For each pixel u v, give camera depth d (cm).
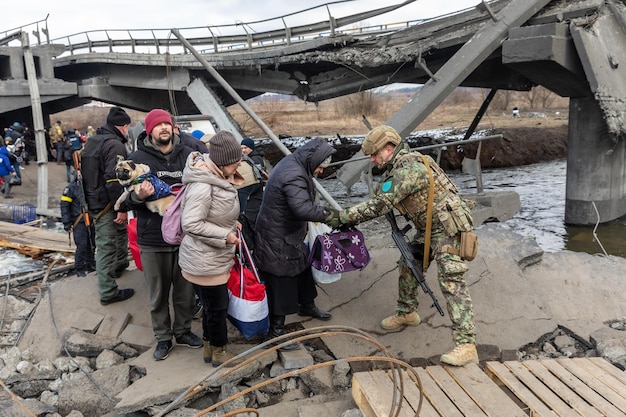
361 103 4694
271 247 411
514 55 1045
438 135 2644
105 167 493
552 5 1109
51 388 423
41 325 503
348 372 417
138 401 367
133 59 2050
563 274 579
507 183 1788
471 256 383
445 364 385
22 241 802
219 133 352
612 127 1031
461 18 1197
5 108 2231
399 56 1202
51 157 2408
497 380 383
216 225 358
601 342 451
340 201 1493
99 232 502
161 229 401
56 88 2314
